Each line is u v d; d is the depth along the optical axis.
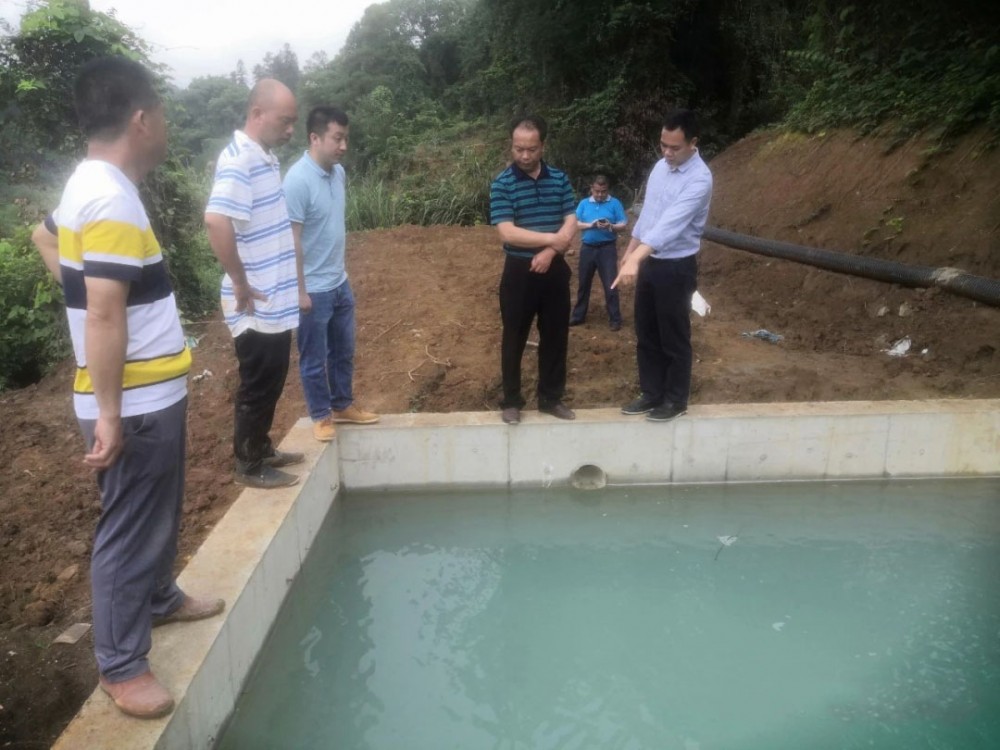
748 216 10.44
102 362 2.24
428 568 4.43
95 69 2.33
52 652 3.09
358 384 5.89
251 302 3.55
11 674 2.98
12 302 6.57
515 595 4.16
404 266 9.59
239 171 3.42
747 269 9.20
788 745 3.09
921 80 9.73
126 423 2.41
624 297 8.02
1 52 7.27
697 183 4.41
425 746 3.10
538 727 3.21
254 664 3.44
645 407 5.09
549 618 3.96
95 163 2.33
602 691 3.43
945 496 5.01
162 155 2.51
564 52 17.58
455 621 3.94
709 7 16.91
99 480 2.48
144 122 2.39
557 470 5.11
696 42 17.23
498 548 4.64
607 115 16.28
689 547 4.59
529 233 4.41
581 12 17.02
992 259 6.86
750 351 6.42
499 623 3.92
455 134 19.98
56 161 7.73
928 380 5.69
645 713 3.28
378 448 5.00
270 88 3.51
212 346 6.82
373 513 4.96
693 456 5.10
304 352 4.48
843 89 10.88
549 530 4.81
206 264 8.04
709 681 3.47
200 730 2.83
